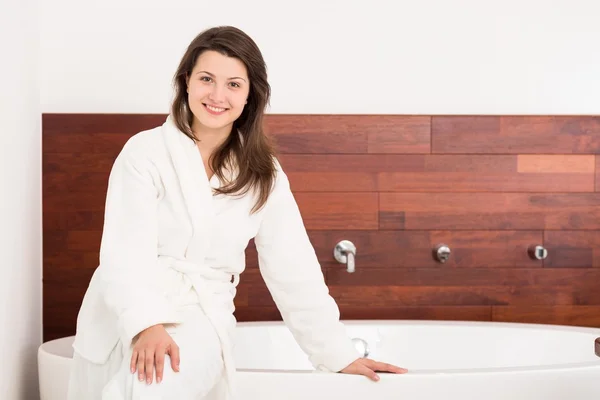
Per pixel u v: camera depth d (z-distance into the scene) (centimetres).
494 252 302
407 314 301
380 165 297
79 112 290
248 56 163
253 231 170
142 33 292
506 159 300
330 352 182
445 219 300
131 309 145
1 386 210
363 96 300
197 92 161
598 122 302
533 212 302
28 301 255
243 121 172
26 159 255
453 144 299
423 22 301
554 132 301
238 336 275
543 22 304
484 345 277
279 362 277
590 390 196
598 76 305
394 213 299
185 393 144
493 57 303
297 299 179
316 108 298
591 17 306
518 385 190
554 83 305
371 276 299
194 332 152
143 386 139
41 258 287
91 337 160
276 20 297
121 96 291
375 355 280
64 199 289
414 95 301
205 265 163
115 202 158
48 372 213
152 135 166
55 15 289
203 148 169
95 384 159
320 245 297
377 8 300
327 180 296
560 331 269
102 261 153
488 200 301
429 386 186
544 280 304
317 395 186
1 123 212
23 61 249
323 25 299
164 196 162
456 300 301
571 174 302
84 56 290
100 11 291
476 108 303
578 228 303
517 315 303
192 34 294
